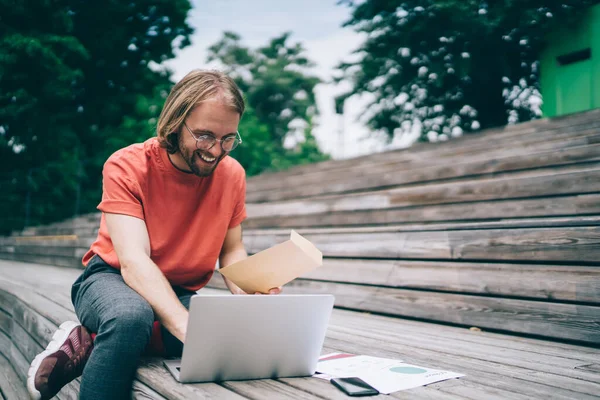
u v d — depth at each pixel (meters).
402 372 1.72
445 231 3.08
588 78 8.00
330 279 3.67
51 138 12.54
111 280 1.78
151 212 1.85
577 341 2.37
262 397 1.42
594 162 3.77
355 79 10.81
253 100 37.75
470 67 8.95
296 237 1.62
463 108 10.69
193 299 1.41
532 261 2.68
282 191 6.89
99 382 1.58
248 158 20.41
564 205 3.30
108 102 13.31
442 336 2.54
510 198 3.72
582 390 1.60
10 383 3.36
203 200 1.92
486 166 4.48
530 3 8.07
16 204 13.69
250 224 5.96
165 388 1.51
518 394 1.53
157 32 13.29
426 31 9.21
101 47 12.76
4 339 3.97
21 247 9.23
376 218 4.52
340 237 3.73
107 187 1.80
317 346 1.65
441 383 1.62
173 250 1.91
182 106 1.67
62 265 7.48
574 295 2.42
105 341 1.58
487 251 2.87
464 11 8.44
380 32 9.70
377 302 3.29
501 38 8.77
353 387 1.47
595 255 2.45
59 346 1.78
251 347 1.54
